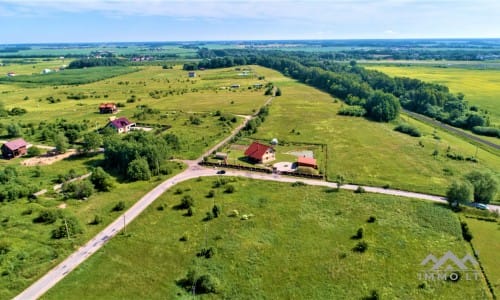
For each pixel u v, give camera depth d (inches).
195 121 5629.9
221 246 2346.2
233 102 7347.4
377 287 1966.0
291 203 2960.1
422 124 5999.0
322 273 2082.9
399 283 1996.8
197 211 2817.4
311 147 4507.9
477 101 7445.9
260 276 2060.8
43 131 4958.2
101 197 3038.9
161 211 2815.0
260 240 2415.1
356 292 1931.6
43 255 2192.4
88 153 4249.5
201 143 4598.9
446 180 3432.6
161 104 7155.5
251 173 3639.3
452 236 2448.3
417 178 3479.3
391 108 5930.1
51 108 6815.9
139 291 1931.6
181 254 2261.3
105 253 2256.4
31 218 2637.8
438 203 2942.9
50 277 2025.1
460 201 2827.3
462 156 4109.3
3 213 2689.5
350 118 6067.9
